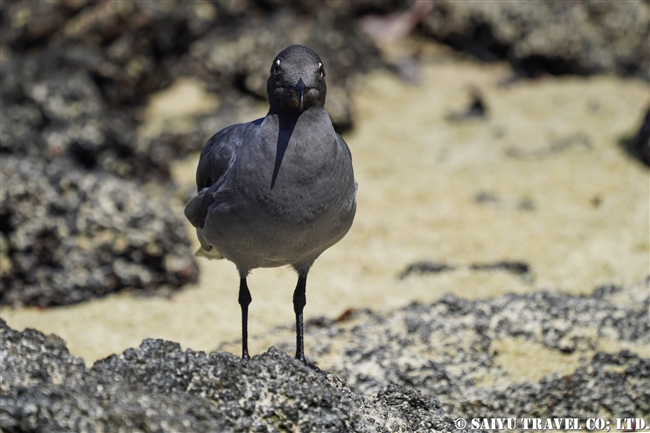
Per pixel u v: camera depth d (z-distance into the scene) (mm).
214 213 8391
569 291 13461
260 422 7316
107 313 12742
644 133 18297
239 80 21016
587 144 19016
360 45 22734
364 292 13641
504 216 16266
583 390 10328
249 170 8086
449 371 10711
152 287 13773
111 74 20656
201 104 20766
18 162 14234
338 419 7523
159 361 7457
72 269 13477
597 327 11703
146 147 17891
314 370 8461
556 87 22547
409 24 24469
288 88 8008
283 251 8461
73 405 6508
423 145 19422
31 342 7273
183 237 14219
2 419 6309
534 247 15070
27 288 13297
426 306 11922
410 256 15031
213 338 11891
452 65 23734
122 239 13766
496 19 23875
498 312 11812
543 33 23266
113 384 6922
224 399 7355
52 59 20469
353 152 19188
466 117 20578
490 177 17859
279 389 7535
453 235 15703
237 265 8984
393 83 22375
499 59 24078
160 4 21672
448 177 17938
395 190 17453
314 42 21203
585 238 15227
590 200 16672
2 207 13500
